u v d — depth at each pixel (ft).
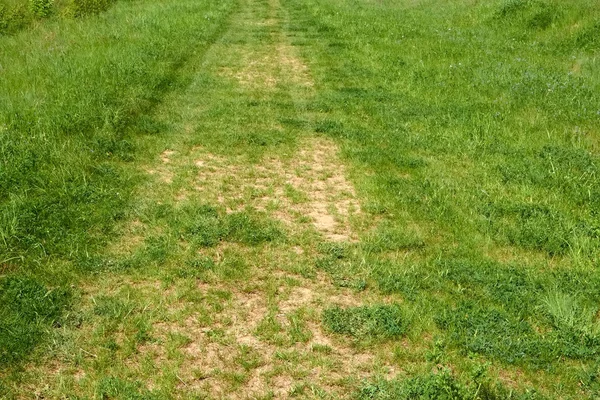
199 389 12.12
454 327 14.11
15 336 13.23
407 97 33.24
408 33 50.24
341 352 13.42
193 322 14.30
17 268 15.98
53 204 18.95
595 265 16.99
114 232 18.13
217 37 48.75
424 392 11.70
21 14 49.01
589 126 27.27
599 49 40.37
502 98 31.55
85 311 14.43
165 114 29.32
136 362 12.91
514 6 52.60
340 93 34.04
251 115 29.81
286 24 55.93
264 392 12.09
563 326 14.25
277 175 23.06
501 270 16.67
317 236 18.44
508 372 12.88
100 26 46.01
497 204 20.34
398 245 17.85
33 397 11.77
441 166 23.68
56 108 26.22
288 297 15.40
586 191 21.06
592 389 12.36
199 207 19.84
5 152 21.42
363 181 22.36
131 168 22.75
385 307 14.78
